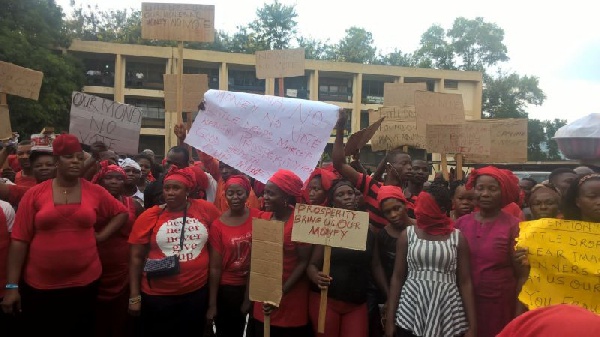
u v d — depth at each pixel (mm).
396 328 3779
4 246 4188
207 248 4379
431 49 52594
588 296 3092
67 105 24922
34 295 3975
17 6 24156
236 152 5238
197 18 7086
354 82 37250
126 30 40969
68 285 3990
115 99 32906
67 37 28719
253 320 4262
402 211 4184
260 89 36312
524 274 3445
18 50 22469
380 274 4227
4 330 4242
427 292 3615
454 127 6746
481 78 39688
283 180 4262
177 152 5762
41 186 4051
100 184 4840
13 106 22078
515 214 4734
